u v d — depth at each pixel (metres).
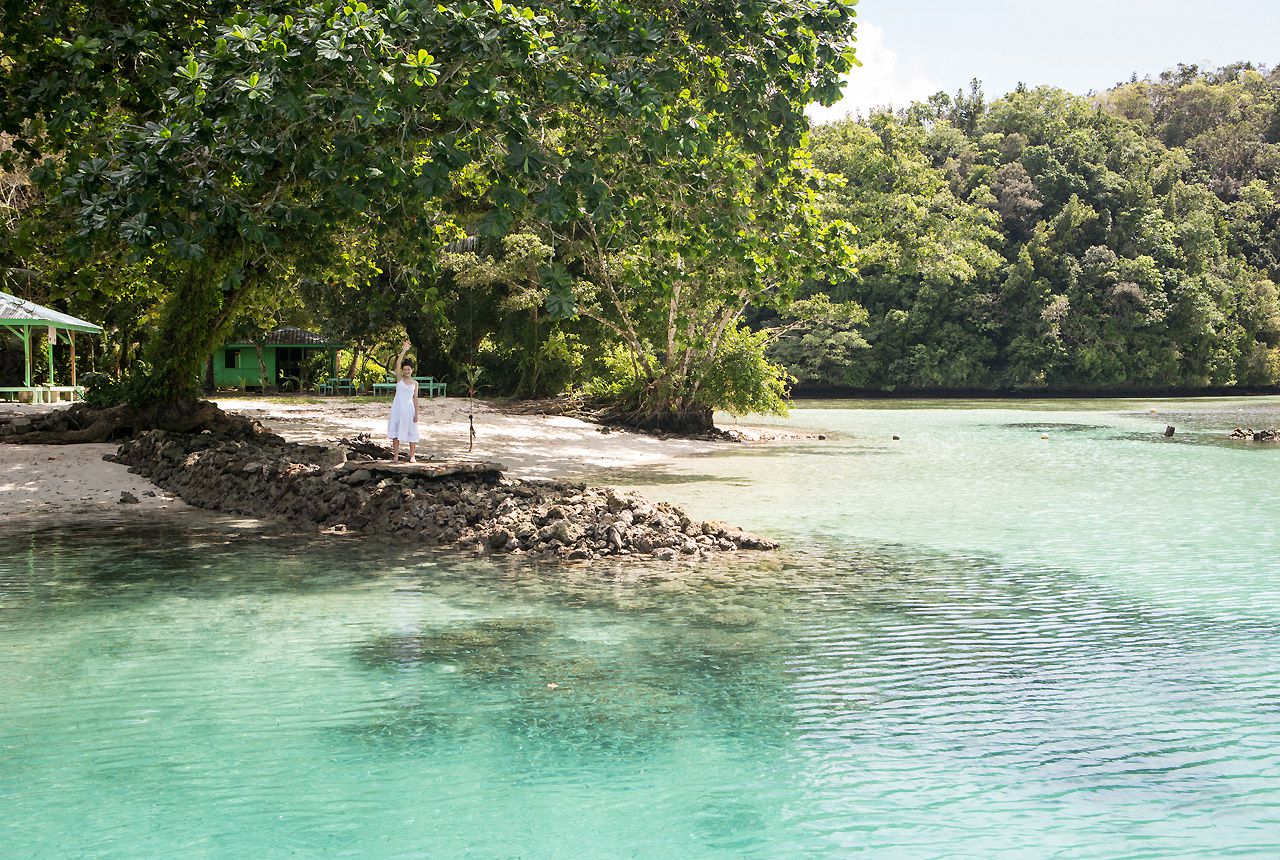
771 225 21.17
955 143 93.69
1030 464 27.34
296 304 49.78
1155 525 16.84
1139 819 5.83
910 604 11.17
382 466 17.88
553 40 16.30
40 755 6.73
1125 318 82.06
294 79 14.16
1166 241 86.88
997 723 7.38
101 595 11.29
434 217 23.84
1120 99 120.44
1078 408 61.56
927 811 5.95
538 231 41.56
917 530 16.30
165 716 7.48
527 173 14.77
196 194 15.02
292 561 13.31
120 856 5.38
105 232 15.26
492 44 14.43
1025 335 82.12
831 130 57.03
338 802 6.06
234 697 7.93
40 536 15.00
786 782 6.35
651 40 16.28
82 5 19.33
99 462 21.05
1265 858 5.36
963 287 82.62
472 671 8.62
